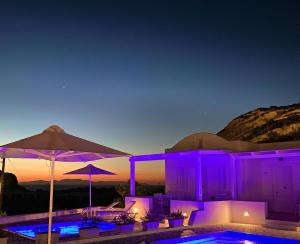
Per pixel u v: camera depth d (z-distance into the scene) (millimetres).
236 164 20094
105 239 13625
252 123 48750
